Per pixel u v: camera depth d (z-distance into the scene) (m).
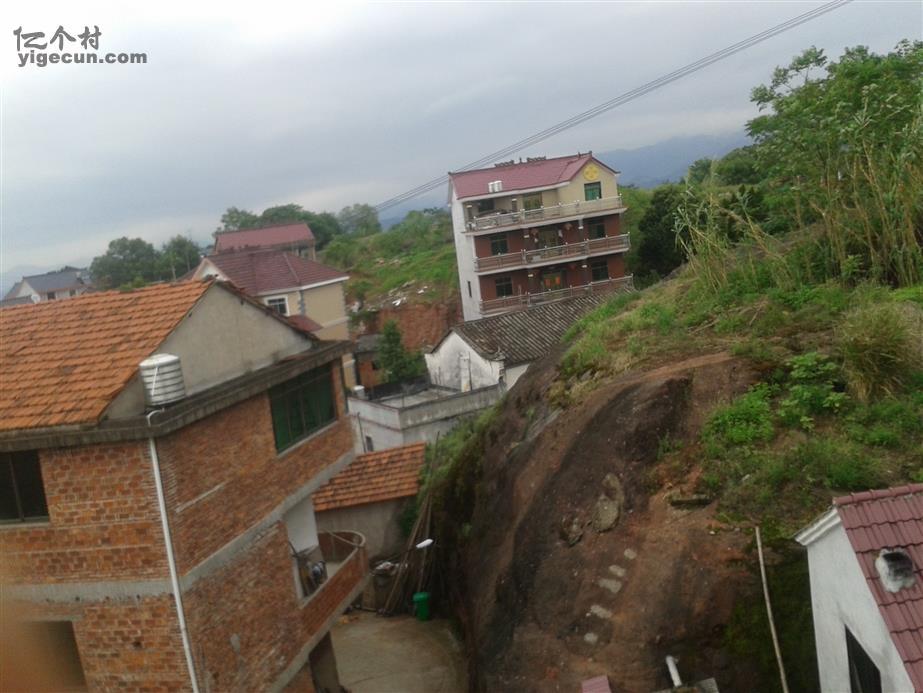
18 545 9.38
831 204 13.15
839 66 15.98
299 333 12.81
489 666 10.85
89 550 9.20
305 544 13.09
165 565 9.05
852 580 6.34
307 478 12.13
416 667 14.38
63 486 9.10
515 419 15.07
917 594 5.66
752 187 18.42
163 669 9.26
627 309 16.73
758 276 13.91
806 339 11.45
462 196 40.34
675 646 8.90
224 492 10.09
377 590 17.91
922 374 9.91
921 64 15.48
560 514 11.21
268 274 35.97
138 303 10.88
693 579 9.02
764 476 9.39
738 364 11.27
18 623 9.41
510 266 39.25
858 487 8.84
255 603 10.57
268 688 10.65
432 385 30.78
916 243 12.35
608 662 9.23
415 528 17.55
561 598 10.24
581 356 14.20
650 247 39.22
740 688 8.53
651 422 10.88
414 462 19.97
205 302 10.71
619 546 10.02
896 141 13.14
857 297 11.89
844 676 6.82
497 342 27.50
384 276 53.16
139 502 8.95
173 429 8.91
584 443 11.65
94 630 9.35
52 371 9.77
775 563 8.66
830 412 9.98
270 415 11.34
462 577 14.64
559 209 39.72
